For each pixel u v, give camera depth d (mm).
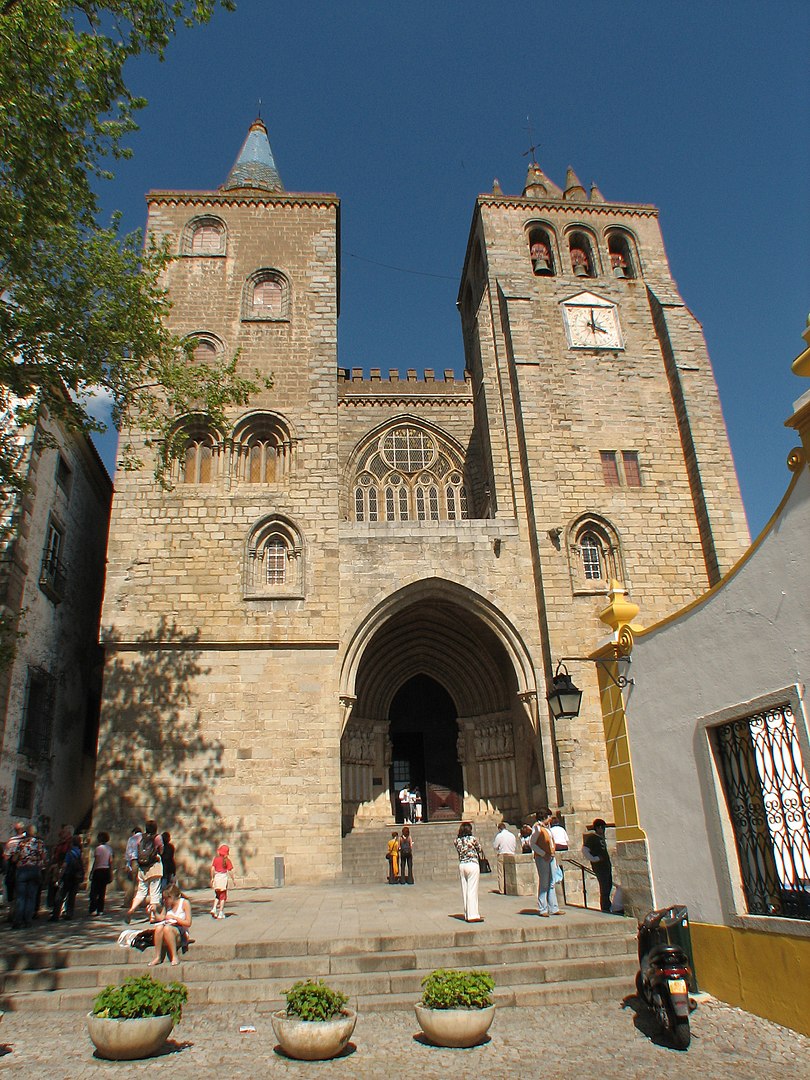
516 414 30281
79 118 15445
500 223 34000
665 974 8883
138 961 11953
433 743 33531
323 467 27469
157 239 30766
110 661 24266
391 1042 9031
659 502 29016
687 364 30609
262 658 24734
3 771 21359
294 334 29516
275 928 13875
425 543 27375
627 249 34812
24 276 16016
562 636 26250
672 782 11086
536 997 10578
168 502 26391
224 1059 8492
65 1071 8109
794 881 8750
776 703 8758
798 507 8453
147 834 16156
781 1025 8625
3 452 17641
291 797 23250
